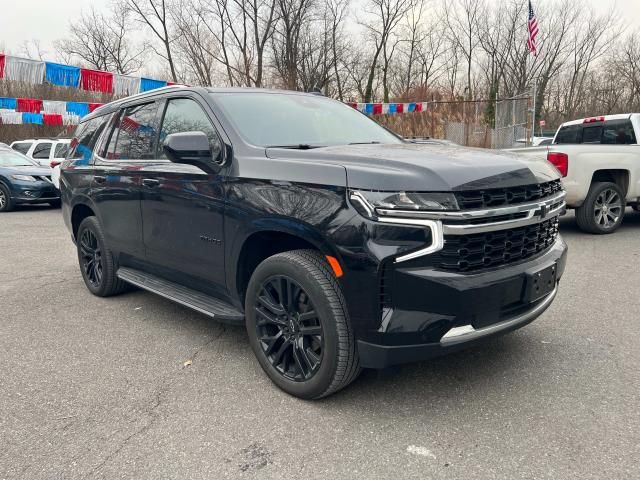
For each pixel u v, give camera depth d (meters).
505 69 44.78
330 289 2.74
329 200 2.69
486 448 2.49
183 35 30.19
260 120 3.60
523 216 2.79
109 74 11.27
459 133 23.50
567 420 2.71
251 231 3.08
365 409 2.88
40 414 2.91
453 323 2.55
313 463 2.42
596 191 7.47
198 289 3.79
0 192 13.11
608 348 3.58
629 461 2.35
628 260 6.07
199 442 2.61
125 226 4.38
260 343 3.19
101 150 4.80
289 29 30.56
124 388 3.21
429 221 2.48
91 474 2.37
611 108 44.12
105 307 4.83
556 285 3.24
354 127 4.12
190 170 3.55
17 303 4.98
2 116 13.02
